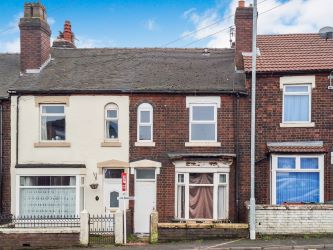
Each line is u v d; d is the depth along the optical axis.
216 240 18.17
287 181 20.78
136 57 24.97
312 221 18.59
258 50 22.94
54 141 21.80
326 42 23.27
